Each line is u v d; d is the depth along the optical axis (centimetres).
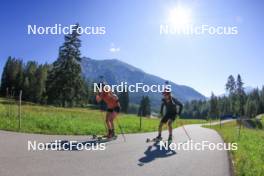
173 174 824
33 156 891
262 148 1795
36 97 11031
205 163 1005
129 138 1524
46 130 1612
